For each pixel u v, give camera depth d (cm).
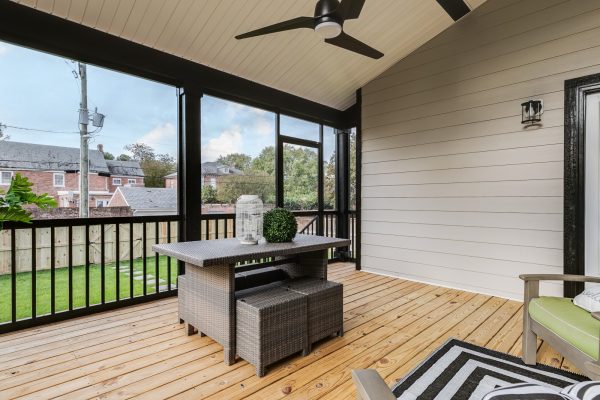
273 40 365
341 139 575
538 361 223
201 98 380
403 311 322
